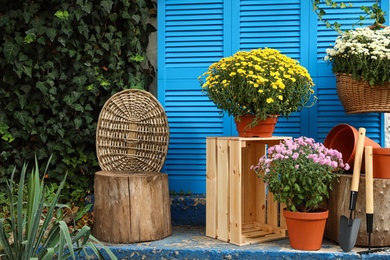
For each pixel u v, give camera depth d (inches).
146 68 151.3
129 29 144.3
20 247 93.7
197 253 110.0
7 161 144.2
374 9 129.1
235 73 112.7
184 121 142.5
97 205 121.3
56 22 138.8
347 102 126.3
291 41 139.7
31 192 99.4
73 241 94.5
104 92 145.6
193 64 142.3
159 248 111.6
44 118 144.6
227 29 141.1
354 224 107.3
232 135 141.1
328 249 111.0
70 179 144.7
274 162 111.8
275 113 116.4
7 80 140.4
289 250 109.4
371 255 106.0
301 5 138.9
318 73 138.6
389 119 139.6
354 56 119.3
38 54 140.9
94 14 141.7
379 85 120.0
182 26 142.5
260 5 140.3
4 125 141.9
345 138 131.0
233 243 115.1
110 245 115.3
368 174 107.3
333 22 138.8
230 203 116.3
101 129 136.9
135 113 138.3
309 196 111.3
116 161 137.3
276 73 112.3
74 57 142.9
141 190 117.6
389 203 110.3
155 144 136.9
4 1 140.9
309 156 107.7
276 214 124.0
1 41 141.9
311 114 138.7
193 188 141.9
